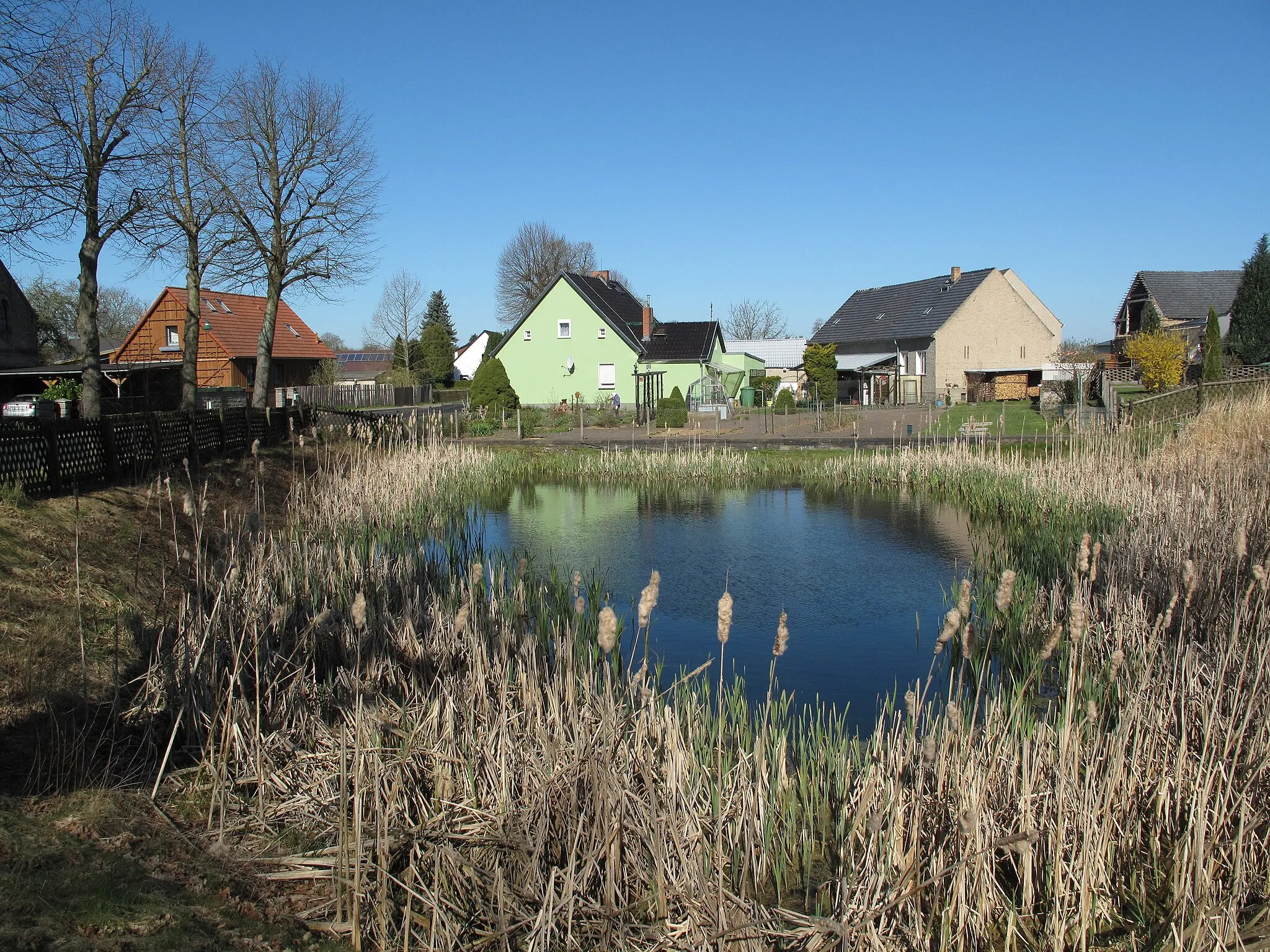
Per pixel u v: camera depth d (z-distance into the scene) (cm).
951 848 421
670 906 411
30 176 1523
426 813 488
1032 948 410
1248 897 433
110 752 527
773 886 462
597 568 1275
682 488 2159
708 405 4112
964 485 1892
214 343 4338
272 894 427
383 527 1365
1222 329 4506
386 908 400
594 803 429
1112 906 434
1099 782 468
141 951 342
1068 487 1449
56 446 1094
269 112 2717
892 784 451
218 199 2492
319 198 2831
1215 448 1436
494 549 1300
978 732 554
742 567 1288
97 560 852
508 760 497
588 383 4509
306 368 4997
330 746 552
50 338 4528
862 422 3388
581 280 4722
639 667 834
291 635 705
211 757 521
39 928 336
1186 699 566
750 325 9550
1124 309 5134
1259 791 477
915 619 1019
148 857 428
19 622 653
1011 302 4606
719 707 564
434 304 8306
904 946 394
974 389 4459
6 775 477
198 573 643
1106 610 820
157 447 1378
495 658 614
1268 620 662
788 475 2286
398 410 4319
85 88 1800
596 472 2370
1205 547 878
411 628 700
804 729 671
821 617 1030
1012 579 410
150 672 604
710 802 486
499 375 4028
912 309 4956
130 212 1883
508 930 391
